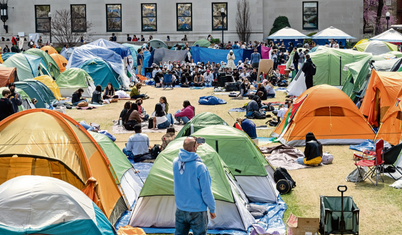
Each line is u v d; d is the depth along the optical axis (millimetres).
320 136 14078
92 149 8938
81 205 6719
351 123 14102
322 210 7480
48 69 27812
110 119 18547
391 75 15219
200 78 28906
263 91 22312
